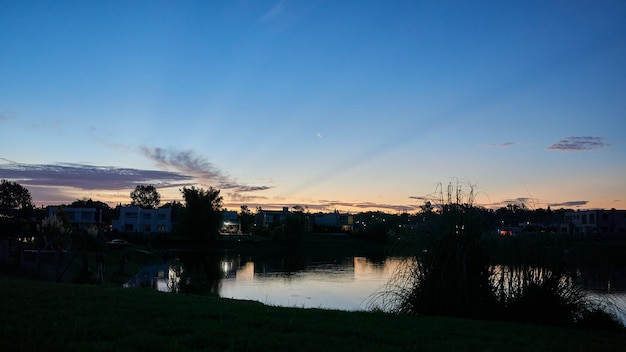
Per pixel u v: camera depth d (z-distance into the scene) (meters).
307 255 82.56
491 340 8.72
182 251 90.19
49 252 30.84
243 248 101.06
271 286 37.50
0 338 6.79
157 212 119.75
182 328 8.08
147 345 6.79
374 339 8.15
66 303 10.25
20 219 36.56
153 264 59.44
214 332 7.89
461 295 12.77
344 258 74.50
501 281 13.16
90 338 7.15
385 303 14.34
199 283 24.59
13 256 28.42
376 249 100.31
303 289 35.38
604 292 12.88
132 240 93.31
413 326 9.78
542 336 9.48
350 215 165.00
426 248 13.65
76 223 101.69
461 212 13.75
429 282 13.28
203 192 108.94
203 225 105.69
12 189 136.88
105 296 11.83
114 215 143.00
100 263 27.20
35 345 6.41
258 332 8.06
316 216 169.00
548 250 12.98
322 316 10.55
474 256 13.16
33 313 8.86
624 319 12.86
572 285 12.82
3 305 9.60
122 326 8.01
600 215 75.81
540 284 12.73
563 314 12.43
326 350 7.04
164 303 11.25
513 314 12.65
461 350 7.58
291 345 7.27
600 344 8.93
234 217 146.00
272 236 112.44
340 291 33.94
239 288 36.22
